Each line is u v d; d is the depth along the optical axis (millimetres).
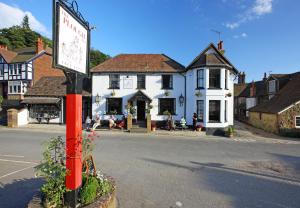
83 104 28203
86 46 5250
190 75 25422
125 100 26500
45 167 4684
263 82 40531
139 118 26641
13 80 32000
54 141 5113
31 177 8320
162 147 14844
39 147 14117
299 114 23672
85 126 25438
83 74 4969
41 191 5129
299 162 11398
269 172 9445
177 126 25156
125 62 27812
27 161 10703
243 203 6387
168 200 6504
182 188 7465
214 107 23688
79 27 4906
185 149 14328
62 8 4230
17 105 30828
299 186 7793
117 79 26688
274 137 21953
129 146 14953
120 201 6371
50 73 36594
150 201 6414
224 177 8688
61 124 27609
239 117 43188
